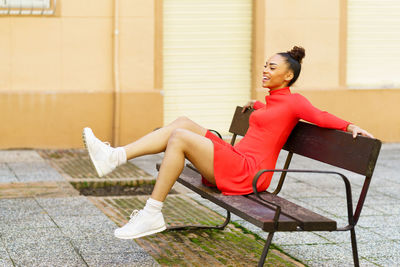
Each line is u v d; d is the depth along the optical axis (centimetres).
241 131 575
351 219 432
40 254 477
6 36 998
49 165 883
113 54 1035
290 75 482
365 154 423
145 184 793
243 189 467
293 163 948
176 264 459
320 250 509
